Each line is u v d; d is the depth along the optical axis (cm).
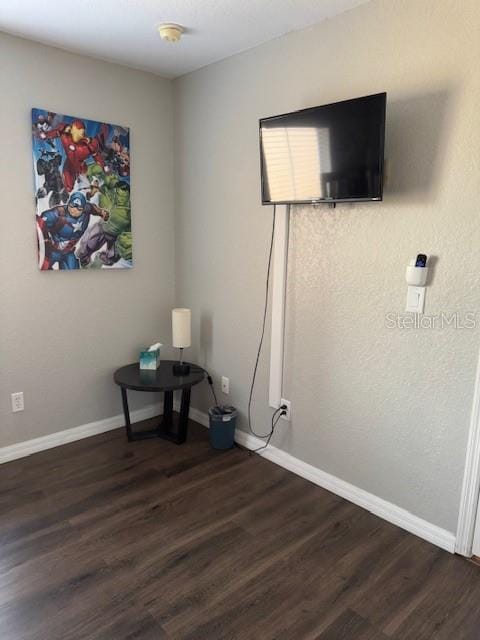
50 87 260
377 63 204
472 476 191
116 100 288
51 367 284
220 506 232
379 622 164
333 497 242
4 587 176
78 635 156
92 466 268
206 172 298
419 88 191
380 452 223
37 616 164
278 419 272
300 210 242
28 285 267
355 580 184
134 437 301
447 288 191
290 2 205
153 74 302
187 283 328
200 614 166
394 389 214
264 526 217
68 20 227
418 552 201
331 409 242
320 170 212
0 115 244
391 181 204
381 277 212
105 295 302
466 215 182
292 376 260
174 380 290
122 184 296
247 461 278
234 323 295
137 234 312
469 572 189
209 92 288
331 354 238
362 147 195
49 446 289
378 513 226
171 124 318
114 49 262
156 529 212
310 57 230
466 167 181
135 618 164
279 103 248
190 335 321
